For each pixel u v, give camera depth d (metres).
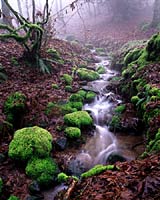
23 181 4.77
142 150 5.50
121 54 12.56
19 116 6.61
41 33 8.88
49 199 4.49
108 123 6.91
